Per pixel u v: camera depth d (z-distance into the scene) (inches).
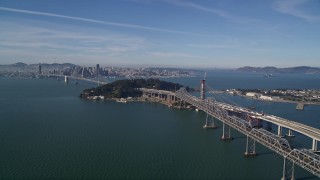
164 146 6412.4
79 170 5004.9
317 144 6840.6
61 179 4672.7
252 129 6269.7
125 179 4726.9
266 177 4921.3
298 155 4766.2
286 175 4975.4
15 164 5201.8
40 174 4827.8
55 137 6860.2
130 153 5885.8
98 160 5452.8
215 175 4963.1
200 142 6796.3
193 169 5182.1
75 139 6727.4
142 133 7455.7
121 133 7386.8
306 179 4800.7
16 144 6279.5
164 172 5027.1
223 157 5802.2
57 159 5457.7
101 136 7052.2
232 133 7677.2
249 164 5442.9
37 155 5639.8
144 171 5032.0
